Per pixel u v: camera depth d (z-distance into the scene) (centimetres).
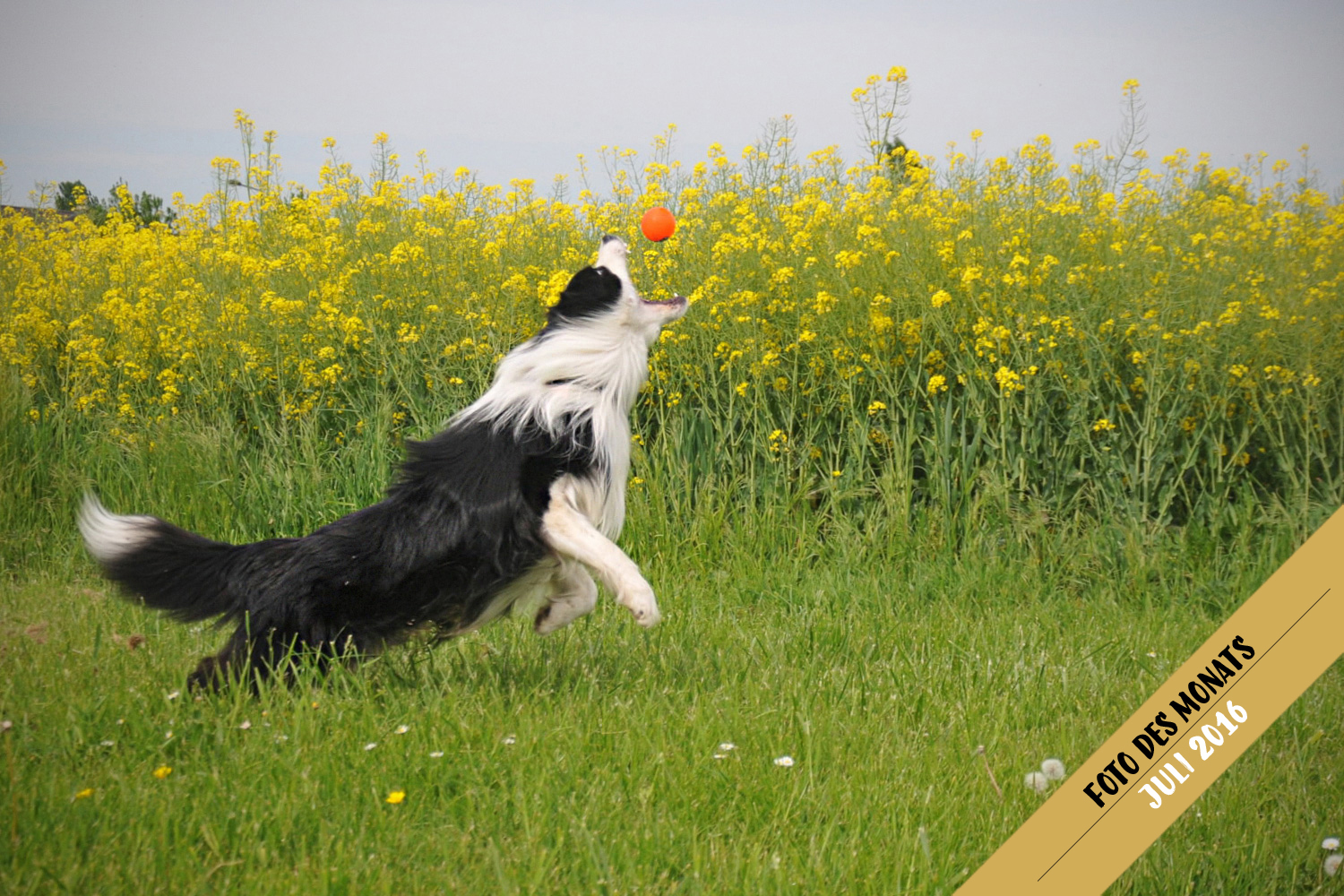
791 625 454
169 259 707
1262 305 524
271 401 640
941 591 498
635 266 620
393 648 359
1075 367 534
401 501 338
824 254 584
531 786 276
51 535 570
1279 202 640
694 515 560
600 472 346
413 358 609
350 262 673
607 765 290
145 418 613
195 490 571
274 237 727
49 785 259
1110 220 608
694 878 240
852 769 300
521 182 769
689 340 579
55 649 389
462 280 642
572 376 346
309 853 246
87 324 673
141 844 239
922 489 559
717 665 397
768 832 265
